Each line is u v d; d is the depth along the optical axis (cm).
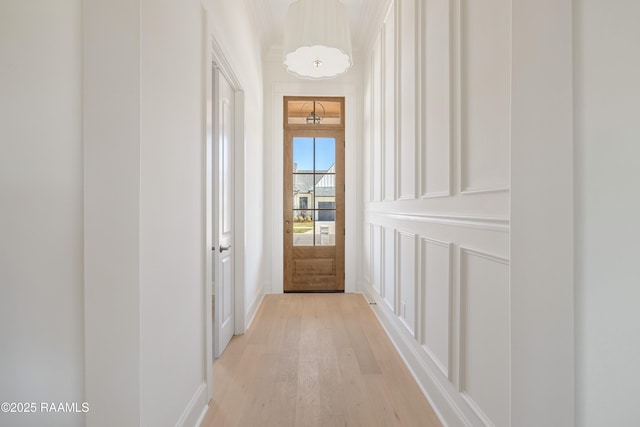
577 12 71
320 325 296
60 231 110
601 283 71
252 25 317
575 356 71
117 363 108
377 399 180
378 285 313
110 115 107
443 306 163
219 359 228
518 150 86
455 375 150
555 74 74
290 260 409
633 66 70
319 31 237
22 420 110
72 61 109
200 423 159
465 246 140
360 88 406
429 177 183
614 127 70
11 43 107
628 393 71
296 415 166
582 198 71
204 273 170
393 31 261
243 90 275
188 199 152
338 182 411
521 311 85
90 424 107
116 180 108
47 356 110
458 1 147
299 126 408
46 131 109
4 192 107
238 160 275
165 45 129
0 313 108
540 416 79
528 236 83
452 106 153
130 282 108
